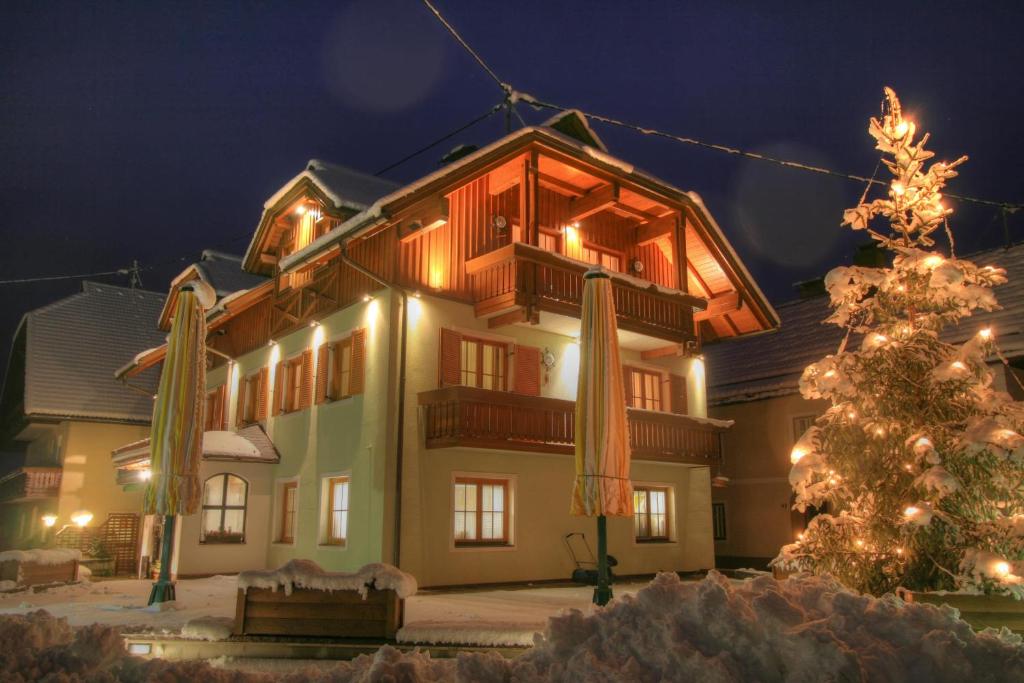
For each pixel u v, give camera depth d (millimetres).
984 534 7895
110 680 4805
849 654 3824
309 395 16953
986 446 8078
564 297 15547
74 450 22906
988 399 8742
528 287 14953
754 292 19172
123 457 18531
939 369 8633
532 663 4504
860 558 8492
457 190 15570
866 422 8945
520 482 15648
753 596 4648
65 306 26562
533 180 15180
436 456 14586
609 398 10070
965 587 7754
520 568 15289
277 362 18484
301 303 17453
